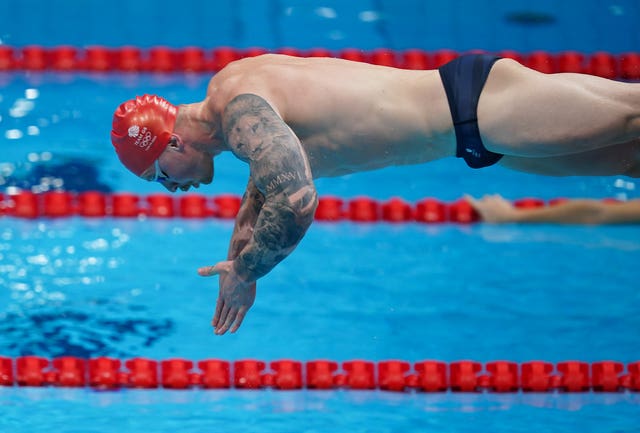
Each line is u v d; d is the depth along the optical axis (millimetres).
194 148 11203
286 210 9883
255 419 14141
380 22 28016
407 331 16531
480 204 20891
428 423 14070
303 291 17828
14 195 20391
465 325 16766
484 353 15898
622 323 16781
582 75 10922
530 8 28797
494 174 22438
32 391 14930
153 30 27078
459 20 28125
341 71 11195
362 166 11523
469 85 10969
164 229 20125
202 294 17594
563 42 26953
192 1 28594
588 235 20078
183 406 14562
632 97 10562
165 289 17703
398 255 19281
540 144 10773
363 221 20781
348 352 15891
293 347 16016
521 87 10758
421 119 11070
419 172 22500
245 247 10383
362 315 17031
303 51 26375
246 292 10828
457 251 19438
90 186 20828
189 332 16375
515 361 15664
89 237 19625
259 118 10180
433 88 11086
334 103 10914
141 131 10992
